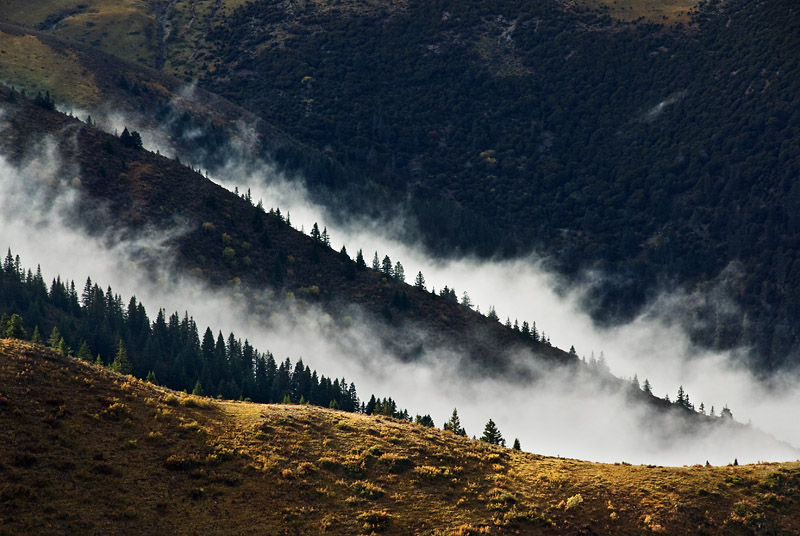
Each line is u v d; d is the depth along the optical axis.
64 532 88.56
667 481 114.88
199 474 103.81
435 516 103.50
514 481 114.56
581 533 102.81
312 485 106.38
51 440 101.69
